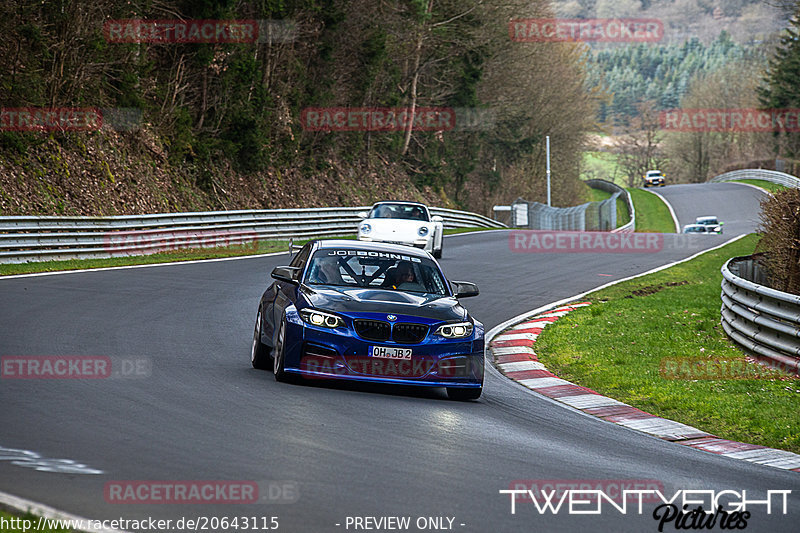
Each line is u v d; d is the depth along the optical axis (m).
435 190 158.88
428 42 149.00
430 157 157.88
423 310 26.20
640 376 32.31
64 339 30.98
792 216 41.81
